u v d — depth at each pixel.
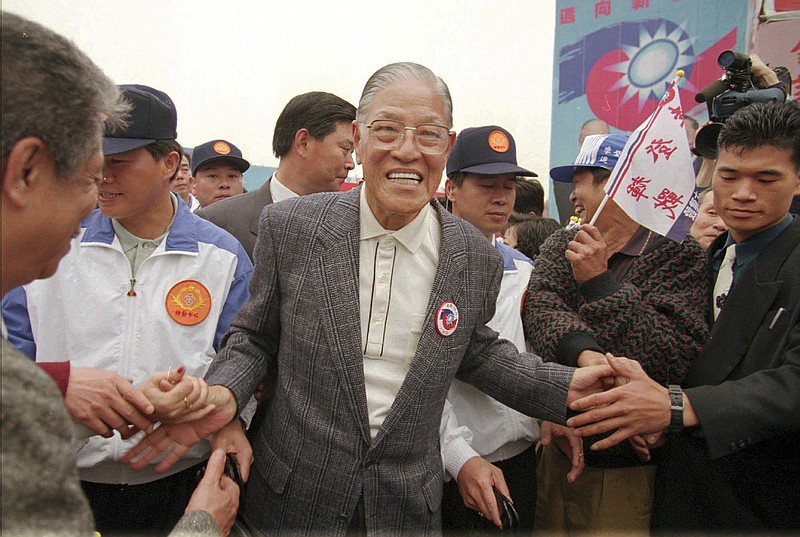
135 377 1.46
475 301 1.34
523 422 1.73
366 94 1.25
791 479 1.29
